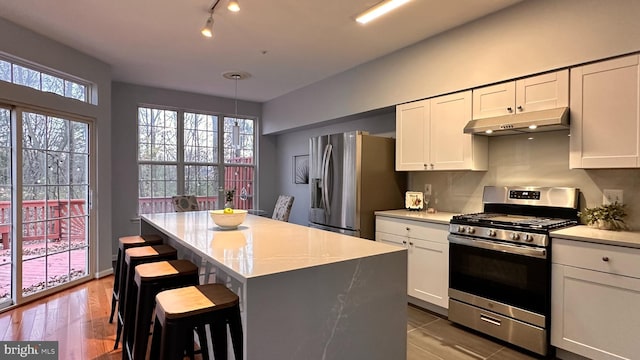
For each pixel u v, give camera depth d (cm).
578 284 217
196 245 188
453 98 316
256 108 634
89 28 324
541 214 284
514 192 301
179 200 482
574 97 240
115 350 245
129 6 281
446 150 322
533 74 260
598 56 228
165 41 352
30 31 328
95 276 412
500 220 264
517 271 245
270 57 396
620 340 200
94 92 406
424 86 340
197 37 342
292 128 560
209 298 154
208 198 593
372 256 168
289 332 142
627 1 216
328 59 401
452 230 286
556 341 227
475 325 271
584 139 236
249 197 640
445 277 298
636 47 212
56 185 370
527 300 239
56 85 370
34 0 272
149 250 249
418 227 321
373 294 168
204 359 198
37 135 350
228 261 154
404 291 180
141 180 530
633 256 194
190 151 576
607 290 204
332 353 154
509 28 274
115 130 502
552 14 250
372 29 319
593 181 259
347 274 159
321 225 414
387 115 427
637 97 213
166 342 139
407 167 359
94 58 402
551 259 230
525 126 255
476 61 296
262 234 224
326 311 152
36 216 349
